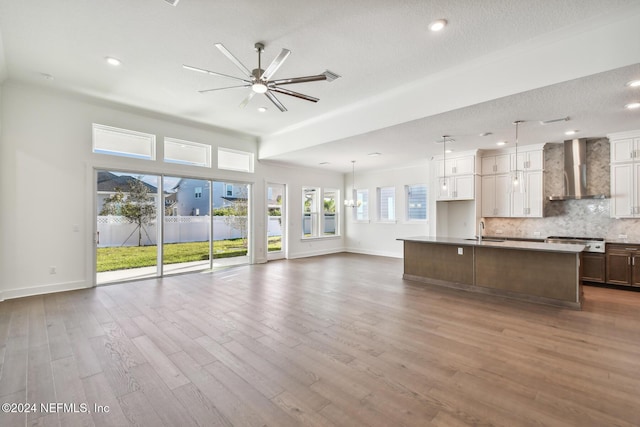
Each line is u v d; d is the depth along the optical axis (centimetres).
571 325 336
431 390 214
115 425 180
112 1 260
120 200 544
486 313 377
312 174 901
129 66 377
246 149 725
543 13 271
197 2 261
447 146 608
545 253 418
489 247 454
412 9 268
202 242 658
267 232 784
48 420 184
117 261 542
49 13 276
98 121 508
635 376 231
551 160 611
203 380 228
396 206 868
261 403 200
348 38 314
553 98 349
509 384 221
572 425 177
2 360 257
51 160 466
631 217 503
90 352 272
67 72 395
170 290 488
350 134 516
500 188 655
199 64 372
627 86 315
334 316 367
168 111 539
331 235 961
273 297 449
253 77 321
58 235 473
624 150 508
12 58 360
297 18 283
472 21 284
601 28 282
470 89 368
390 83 423
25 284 447
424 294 466
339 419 184
